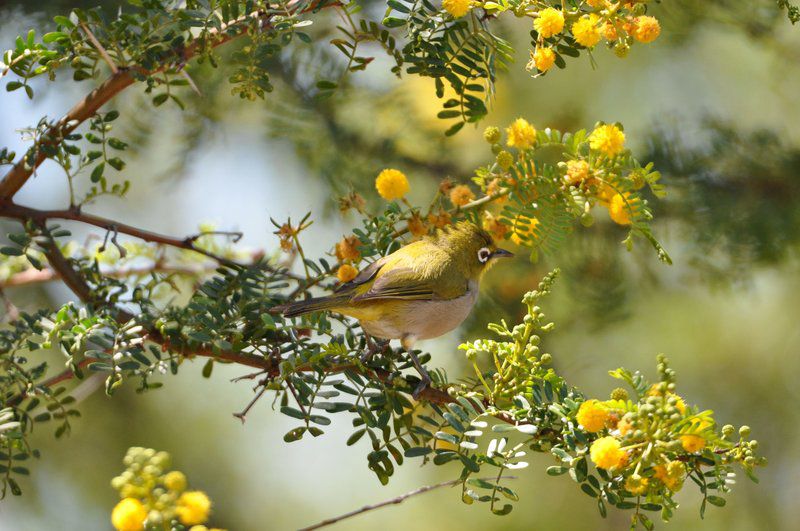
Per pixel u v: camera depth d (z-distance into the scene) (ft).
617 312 18.62
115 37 17.61
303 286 17.81
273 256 18.15
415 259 18.02
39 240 17.70
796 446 21.47
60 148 17.69
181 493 17.37
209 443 19.39
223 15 17.60
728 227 18.65
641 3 17.58
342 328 18.11
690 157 18.70
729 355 21.76
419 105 18.79
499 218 17.80
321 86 17.65
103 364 17.53
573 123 19.48
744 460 17.39
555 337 18.62
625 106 20.54
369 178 18.58
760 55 20.61
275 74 18.47
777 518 20.65
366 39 17.62
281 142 18.72
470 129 18.89
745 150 18.74
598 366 19.65
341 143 18.58
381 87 18.63
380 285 17.92
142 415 18.90
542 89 19.76
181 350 17.63
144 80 17.65
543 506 20.08
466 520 19.84
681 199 18.67
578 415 17.40
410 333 17.98
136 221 19.57
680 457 17.40
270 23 17.60
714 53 20.83
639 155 18.71
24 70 17.62
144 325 17.62
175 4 17.66
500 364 17.63
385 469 17.53
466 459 17.44
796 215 18.66
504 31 18.28
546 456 20.16
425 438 17.56
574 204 17.63
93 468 18.85
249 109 18.63
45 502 18.80
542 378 17.53
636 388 17.40
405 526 19.90
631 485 17.34
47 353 18.53
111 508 18.84
